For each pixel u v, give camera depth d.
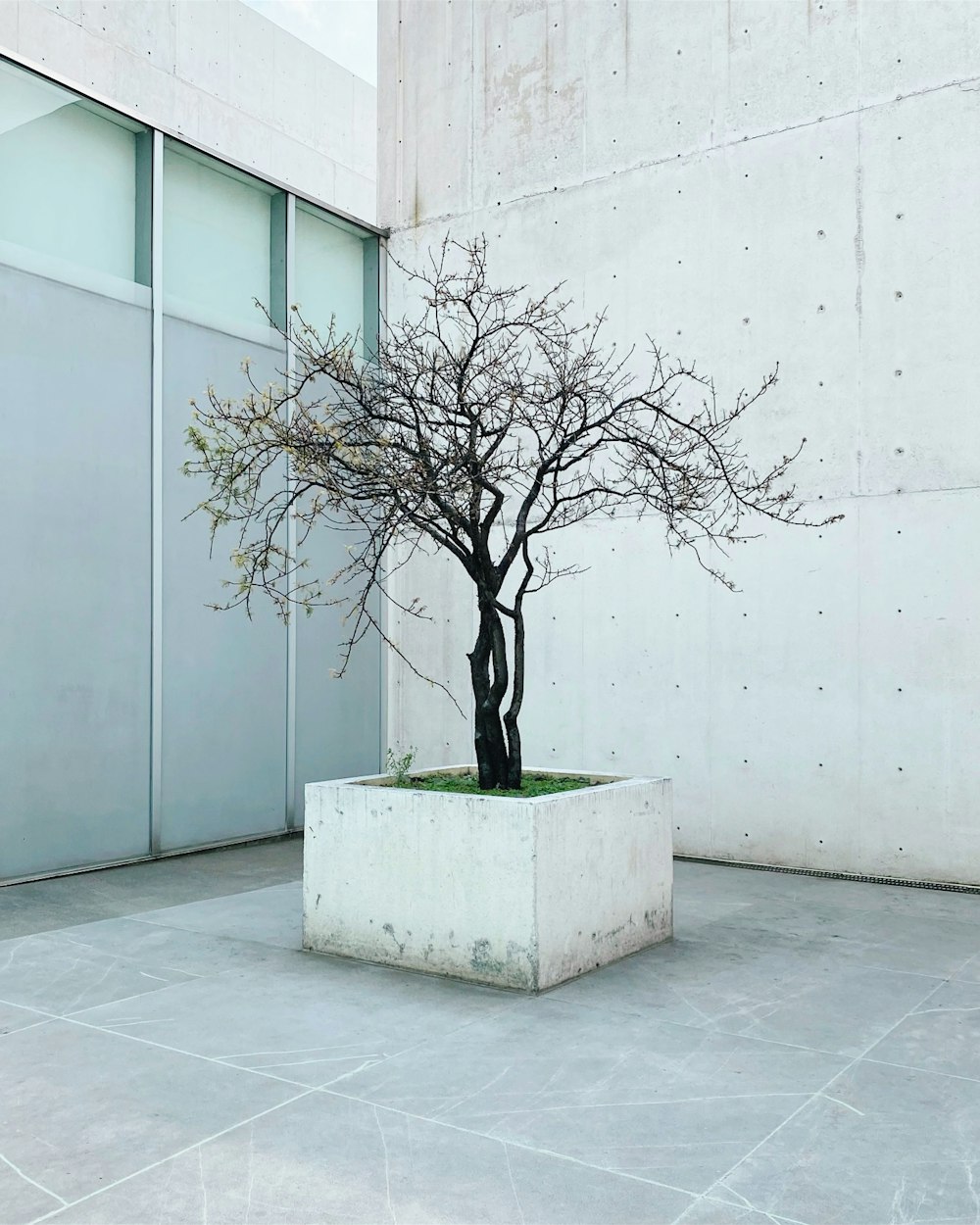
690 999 4.11
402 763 5.26
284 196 8.09
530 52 8.25
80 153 6.68
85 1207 2.51
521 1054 3.50
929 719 6.42
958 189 6.41
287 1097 3.15
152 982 4.30
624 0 7.77
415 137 8.91
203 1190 2.59
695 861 7.20
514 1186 2.62
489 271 8.41
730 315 7.21
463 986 4.25
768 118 7.11
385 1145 2.83
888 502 6.59
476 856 4.30
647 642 7.50
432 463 4.72
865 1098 3.17
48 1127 2.94
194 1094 3.17
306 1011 3.93
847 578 6.72
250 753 7.71
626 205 7.70
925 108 6.54
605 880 4.59
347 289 8.85
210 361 7.50
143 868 6.72
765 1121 3.00
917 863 6.42
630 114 7.71
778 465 6.98
